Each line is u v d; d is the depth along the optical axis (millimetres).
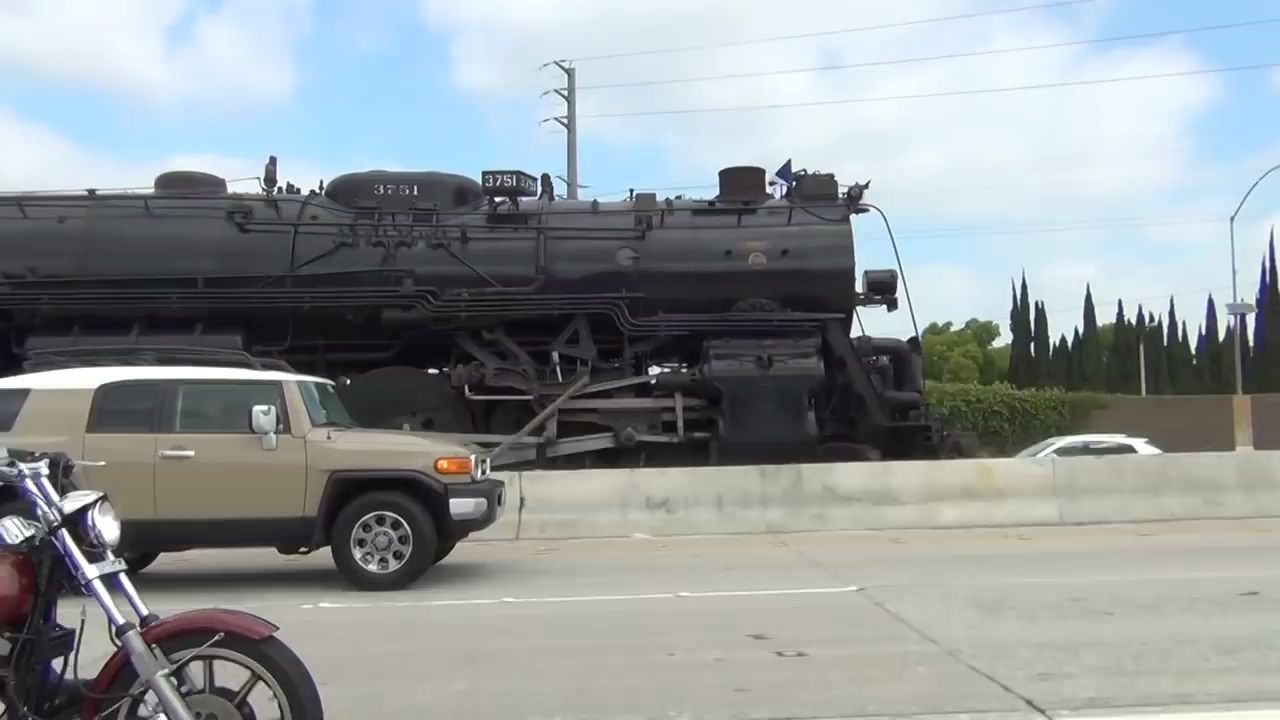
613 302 13469
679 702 5469
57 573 3971
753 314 13523
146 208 13523
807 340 13461
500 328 13688
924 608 7828
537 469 13523
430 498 9180
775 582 9164
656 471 12977
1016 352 70188
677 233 13797
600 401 13391
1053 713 5168
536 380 13414
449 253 13508
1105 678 5781
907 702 5395
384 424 13320
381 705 5473
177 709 3801
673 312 13766
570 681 5902
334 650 6703
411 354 14484
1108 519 13414
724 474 13016
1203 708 5203
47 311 13297
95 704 3930
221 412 8984
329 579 9734
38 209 13555
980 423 35531
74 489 4301
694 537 12625
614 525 12758
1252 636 6750
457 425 13477
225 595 8859
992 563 10078
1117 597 8133
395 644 6871
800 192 14289
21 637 3885
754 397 13062
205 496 8828
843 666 6137
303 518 8891
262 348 13828
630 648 6676
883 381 14648
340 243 13414
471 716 5285
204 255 13305
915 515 13109
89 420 8867
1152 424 34781
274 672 3941
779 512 12984
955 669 6023
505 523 12641
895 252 14375
